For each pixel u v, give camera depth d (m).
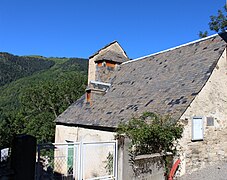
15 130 25.70
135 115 12.05
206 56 12.94
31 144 6.40
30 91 34.03
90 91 17.44
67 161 8.25
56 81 35.66
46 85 33.53
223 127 11.81
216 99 11.62
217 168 10.76
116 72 19.98
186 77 12.61
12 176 6.11
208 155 11.03
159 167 8.77
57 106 32.97
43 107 33.41
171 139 9.17
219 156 11.51
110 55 20.67
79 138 15.80
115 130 12.41
